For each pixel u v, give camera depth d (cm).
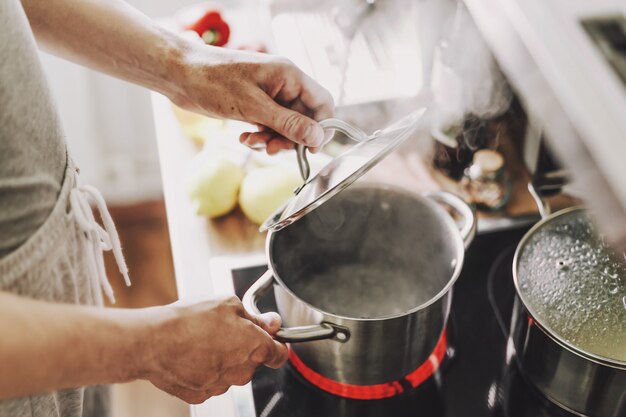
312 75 108
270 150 83
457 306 87
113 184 190
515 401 76
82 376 57
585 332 68
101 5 79
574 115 60
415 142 104
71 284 75
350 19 114
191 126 110
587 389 69
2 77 62
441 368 80
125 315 60
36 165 67
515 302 77
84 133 175
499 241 94
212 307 66
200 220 100
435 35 103
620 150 55
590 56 63
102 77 166
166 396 160
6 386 52
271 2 121
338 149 105
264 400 78
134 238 192
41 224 69
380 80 106
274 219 71
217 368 67
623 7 67
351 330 69
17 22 64
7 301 52
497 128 102
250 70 79
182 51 81
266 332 69
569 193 93
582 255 75
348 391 78
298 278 89
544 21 67
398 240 88
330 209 86
